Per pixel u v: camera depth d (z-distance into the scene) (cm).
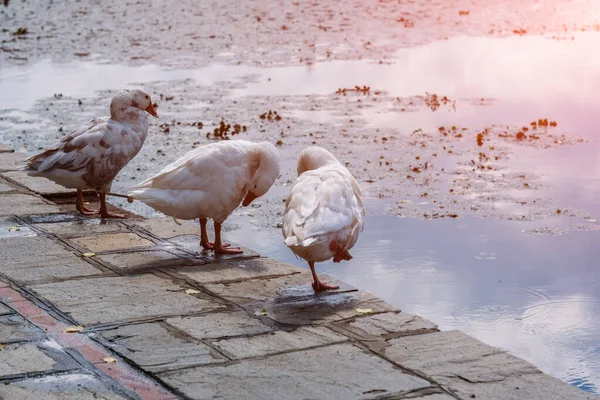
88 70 1864
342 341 568
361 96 1584
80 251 764
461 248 870
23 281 683
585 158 1177
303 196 642
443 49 2081
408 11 2802
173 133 1322
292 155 1192
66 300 641
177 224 827
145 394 496
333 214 631
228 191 729
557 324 703
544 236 901
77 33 2391
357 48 2106
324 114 1442
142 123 878
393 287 778
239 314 617
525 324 704
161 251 766
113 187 1052
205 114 1452
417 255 853
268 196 1045
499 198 1017
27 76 1800
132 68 1883
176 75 1800
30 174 856
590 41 2186
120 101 872
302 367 528
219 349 555
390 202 1004
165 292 661
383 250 866
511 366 531
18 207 906
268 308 629
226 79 1753
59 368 528
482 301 747
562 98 1544
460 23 2527
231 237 902
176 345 561
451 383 507
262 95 1598
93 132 849
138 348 556
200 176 722
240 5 2984
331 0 3108
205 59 1980
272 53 2048
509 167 1136
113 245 782
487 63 1898
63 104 1533
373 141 1264
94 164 846
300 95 1597
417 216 959
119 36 2327
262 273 709
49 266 721
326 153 712
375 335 579
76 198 933
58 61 1972
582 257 845
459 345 561
